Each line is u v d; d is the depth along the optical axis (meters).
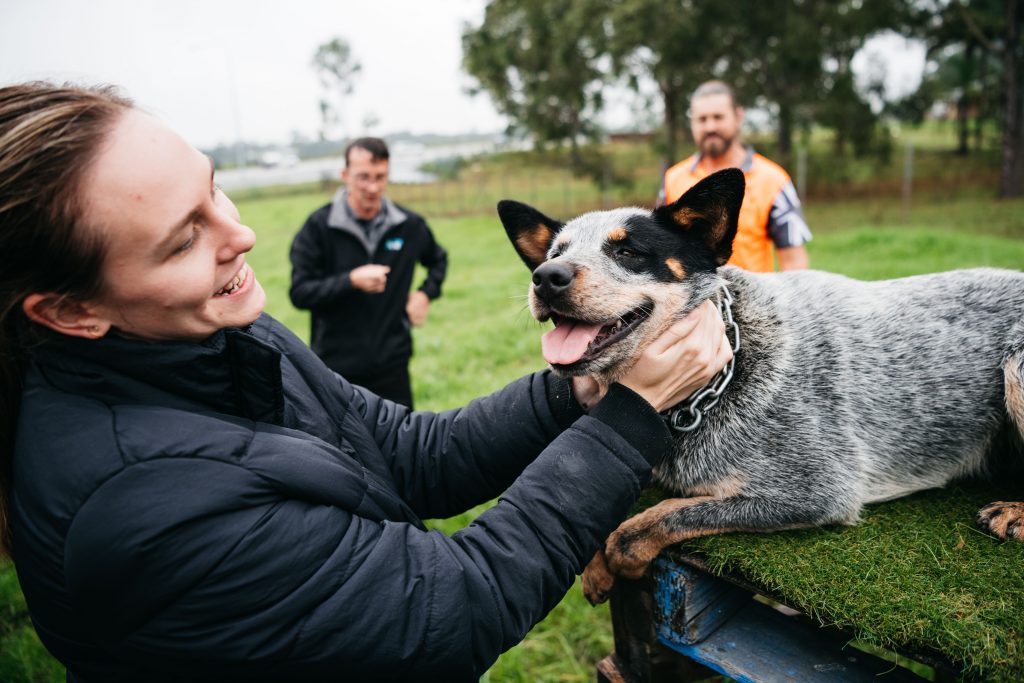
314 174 58.81
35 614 1.08
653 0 20.34
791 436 2.01
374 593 1.09
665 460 2.14
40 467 1.00
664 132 27.91
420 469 1.64
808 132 24.16
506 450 1.62
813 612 1.59
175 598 0.99
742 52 22.81
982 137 33.56
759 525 1.92
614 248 2.01
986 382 2.16
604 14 22.16
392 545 1.15
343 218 4.45
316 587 1.06
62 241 0.95
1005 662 1.38
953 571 1.65
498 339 7.70
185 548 0.98
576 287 1.84
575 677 3.10
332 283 4.27
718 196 1.98
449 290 10.58
